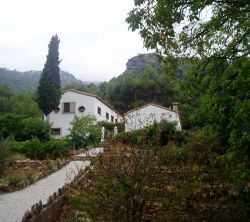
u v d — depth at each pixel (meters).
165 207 9.39
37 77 197.25
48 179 20.66
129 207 8.68
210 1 9.24
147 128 9.66
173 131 19.61
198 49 10.34
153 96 66.06
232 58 10.47
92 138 34.88
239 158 11.18
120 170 8.73
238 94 10.96
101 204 8.72
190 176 10.33
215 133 12.52
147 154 8.90
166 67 10.52
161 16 9.29
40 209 10.76
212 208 10.90
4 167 21.06
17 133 35.41
